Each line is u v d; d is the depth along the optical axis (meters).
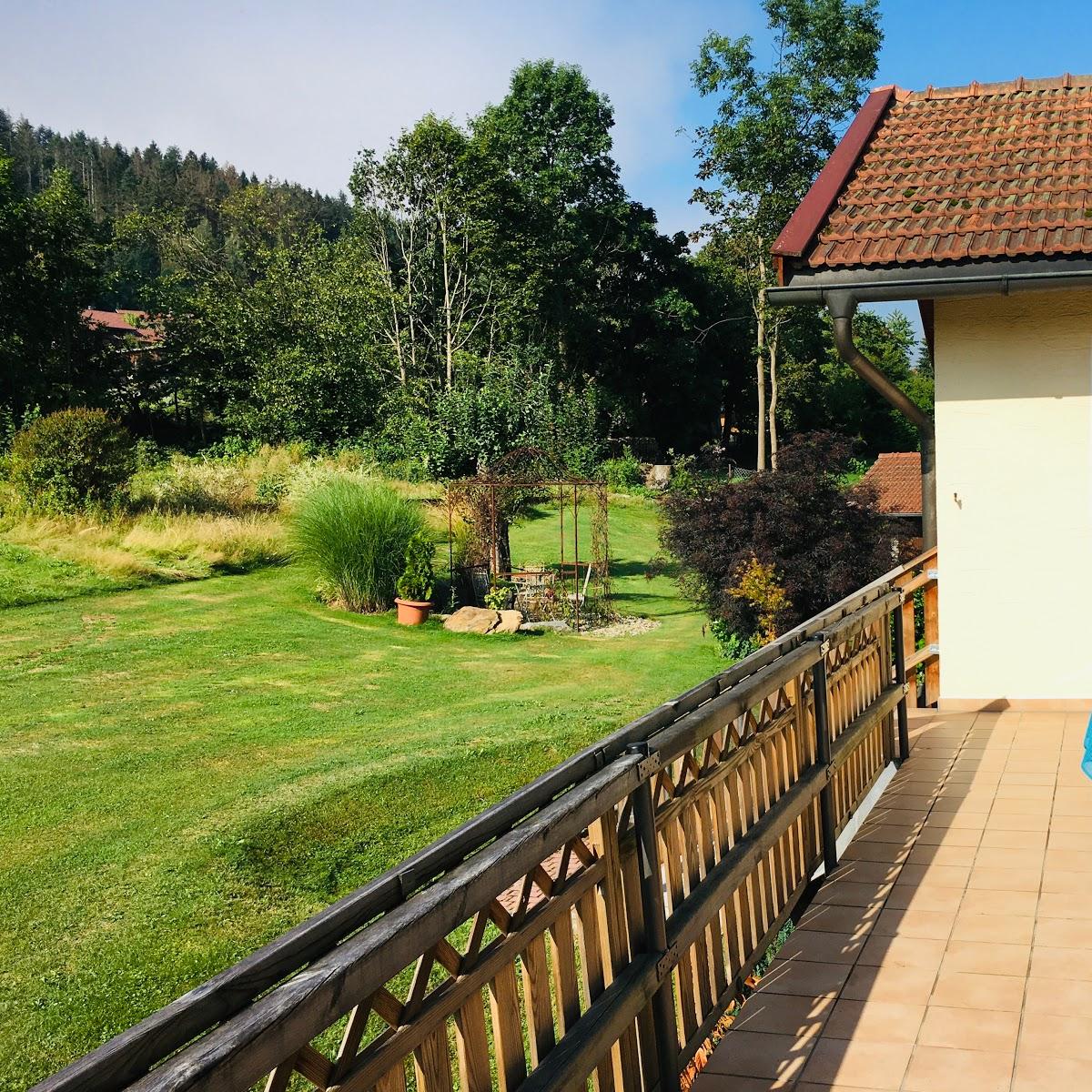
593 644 16.45
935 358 6.57
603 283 52.31
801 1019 3.07
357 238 41.09
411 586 17.41
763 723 3.60
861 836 4.58
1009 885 3.96
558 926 2.22
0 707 11.18
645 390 54.31
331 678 13.16
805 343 45.91
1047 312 6.39
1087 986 3.17
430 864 1.83
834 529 14.51
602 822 2.40
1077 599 6.49
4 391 35.81
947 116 8.29
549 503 31.84
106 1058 1.17
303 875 7.34
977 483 6.57
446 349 40.62
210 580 18.52
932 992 3.19
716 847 3.12
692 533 15.22
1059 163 7.03
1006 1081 2.69
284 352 35.16
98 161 108.31
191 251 48.47
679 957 2.68
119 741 10.14
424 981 1.74
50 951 6.03
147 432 42.41
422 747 10.04
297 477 24.27
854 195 6.98
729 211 42.00
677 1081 2.65
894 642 5.85
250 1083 1.29
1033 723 6.28
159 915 6.51
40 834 7.73
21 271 36.84
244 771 9.30
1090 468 6.41
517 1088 2.01
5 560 17.33
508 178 43.53
